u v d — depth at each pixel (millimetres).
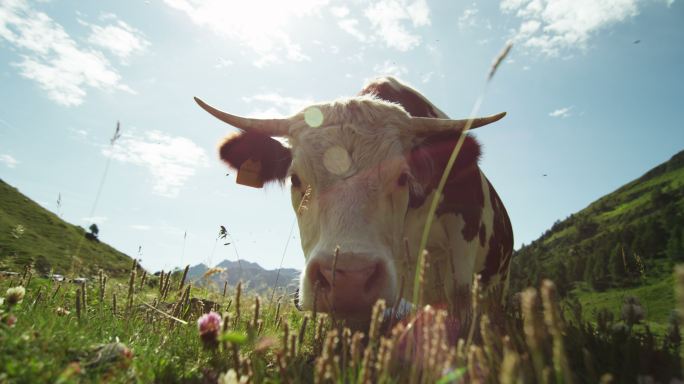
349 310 674
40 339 470
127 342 566
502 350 514
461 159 938
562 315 607
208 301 1031
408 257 550
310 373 516
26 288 875
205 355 567
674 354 568
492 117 954
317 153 848
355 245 701
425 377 339
